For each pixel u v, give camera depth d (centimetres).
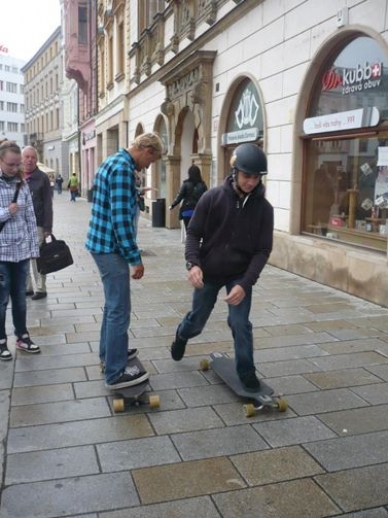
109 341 376
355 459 308
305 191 858
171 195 1562
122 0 2177
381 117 661
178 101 1437
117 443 323
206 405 375
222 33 1116
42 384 407
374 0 648
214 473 293
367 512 261
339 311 621
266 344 504
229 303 354
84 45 3306
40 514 257
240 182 352
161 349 488
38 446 318
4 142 461
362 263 677
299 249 830
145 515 258
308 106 821
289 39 844
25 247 467
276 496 273
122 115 2252
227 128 1143
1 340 465
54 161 5731
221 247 370
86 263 965
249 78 998
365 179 725
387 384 413
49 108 5906
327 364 454
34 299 679
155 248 1169
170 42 1538
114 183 359
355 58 712
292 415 362
